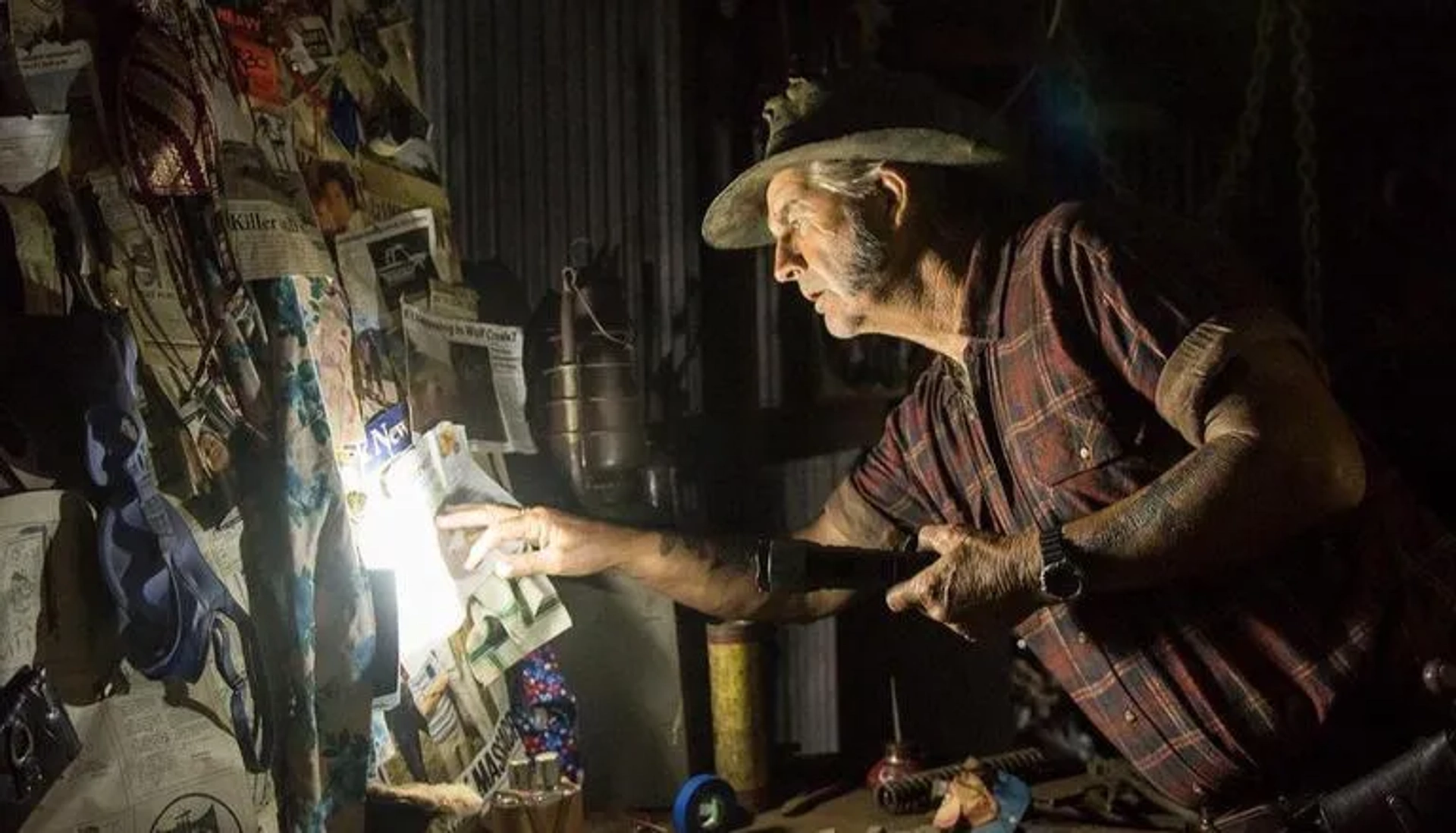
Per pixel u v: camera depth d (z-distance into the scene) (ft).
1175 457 4.53
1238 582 4.53
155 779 3.62
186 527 3.84
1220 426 4.15
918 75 5.09
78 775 3.43
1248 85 8.30
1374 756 4.51
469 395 5.96
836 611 5.90
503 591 5.66
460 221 7.30
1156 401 4.34
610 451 6.49
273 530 4.33
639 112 7.56
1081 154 8.29
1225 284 4.34
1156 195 8.71
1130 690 4.73
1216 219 7.72
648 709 6.42
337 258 5.24
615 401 6.52
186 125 4.22
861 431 7.90
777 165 4.91
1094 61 8.54
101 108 3.96
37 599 3.38
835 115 4.82
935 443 5.44
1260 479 4.04
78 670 3.48
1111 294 4.40
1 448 3.39
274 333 4.49
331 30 5.46
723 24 7.68
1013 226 4.89
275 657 4.25
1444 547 4.57
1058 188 8.27
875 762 7.34
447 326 5.91
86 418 3.54
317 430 4.49
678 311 7.65
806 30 7.75
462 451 5.61
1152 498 4.17
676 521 6.84
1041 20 8.13
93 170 3.90
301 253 4.68
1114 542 4.17
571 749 6.01
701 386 7.72
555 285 7.48
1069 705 7.88
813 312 7.84
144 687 3.66
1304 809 4.35
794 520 7.86
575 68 7.47
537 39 7.40
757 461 7.80
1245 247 8.86
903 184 4.79
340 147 5.41
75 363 3.56
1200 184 8.73
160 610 3.66
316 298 4.77
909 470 5.62
